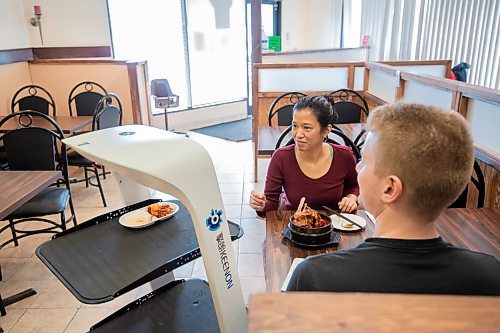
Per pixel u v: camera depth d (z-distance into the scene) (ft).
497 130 6.64
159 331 4.11
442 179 2.24
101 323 4.21
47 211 8.11
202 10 20.66
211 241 3.18
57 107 16.43
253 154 15.52
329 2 25.52
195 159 3.02
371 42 22.54
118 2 18.48
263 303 1.55
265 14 24.53
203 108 21.84
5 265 8.68
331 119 5.62
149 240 4.24
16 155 8.94
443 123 2.31
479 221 5.23
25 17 16.10
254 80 14.02
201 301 4.52
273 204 5.93
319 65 14.16
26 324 6.93
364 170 2.57
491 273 2.37
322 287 2.35
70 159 11.59
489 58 17.62
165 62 20.25
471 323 1.45
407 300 1.57
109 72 15.93
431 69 14.17
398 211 2.40
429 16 19.61
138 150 3.06
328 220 4.72
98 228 4.50
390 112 2.47
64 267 3.80
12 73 14.99
